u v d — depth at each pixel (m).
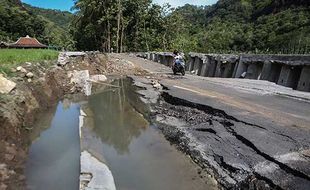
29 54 19.11
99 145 8.77
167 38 52.38
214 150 7.47
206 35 56.00
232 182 6.11
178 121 10.52
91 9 48.50
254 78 20.09
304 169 5.68
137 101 14.36
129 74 24.50
